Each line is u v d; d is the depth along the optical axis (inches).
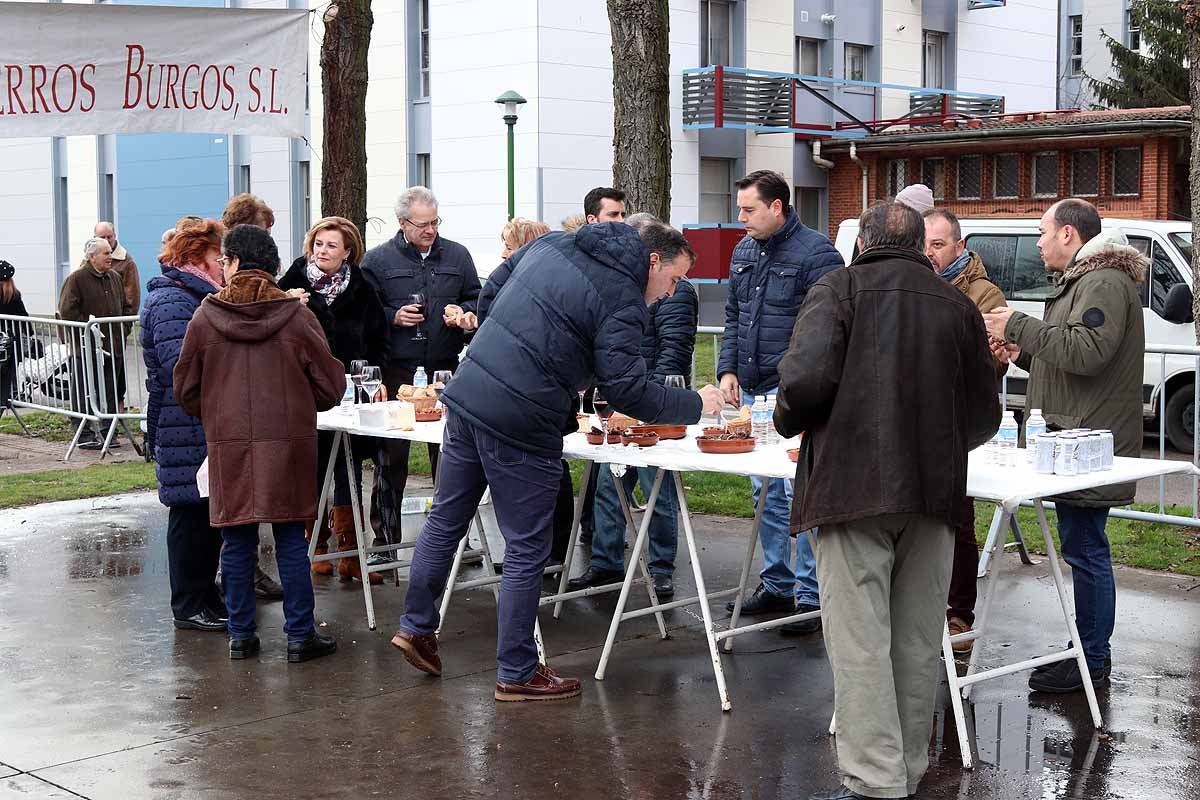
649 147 359.9
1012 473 186.5
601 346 192.5
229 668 221.6
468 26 901.2
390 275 287.4
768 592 253.3
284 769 175.8
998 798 164.6
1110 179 907.4
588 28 887.7
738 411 248.7
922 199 230.8
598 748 183.0
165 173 1112.2
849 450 155.3
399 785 169.9
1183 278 464.4
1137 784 168.4
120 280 491.5
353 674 218.4
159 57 303.9
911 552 160.1
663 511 265.1
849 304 157.0
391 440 283.4
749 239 251.6
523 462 197.2
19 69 293.0
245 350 217.8
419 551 210.7
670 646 234.1
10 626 248.2
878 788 154.8
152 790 168.7
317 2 925.2
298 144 1007.0
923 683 161.6
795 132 1018.1
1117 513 308.2
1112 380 196.4
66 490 393.7
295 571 223.9
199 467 237.1
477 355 197.2
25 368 490.3
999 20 1219.2
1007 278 498.6
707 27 986.1
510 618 201.5
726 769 174.7
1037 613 250.7
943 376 156.3
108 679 215.6
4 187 1268.5
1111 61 1259.2
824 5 1060.5
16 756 181.0
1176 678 211.2
